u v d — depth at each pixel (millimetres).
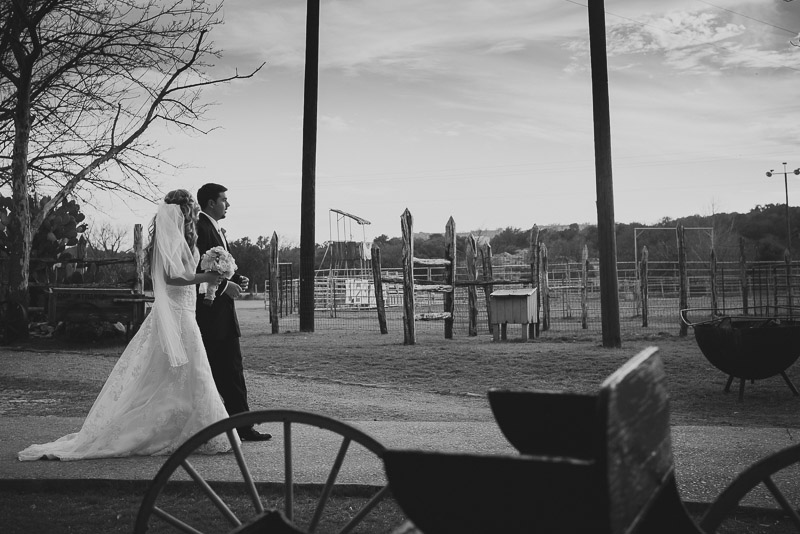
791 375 11820
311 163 20609
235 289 6504
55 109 18703
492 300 17609
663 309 29312
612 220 15203
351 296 34500
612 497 1778
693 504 4527
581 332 20328
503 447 6148
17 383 11344
